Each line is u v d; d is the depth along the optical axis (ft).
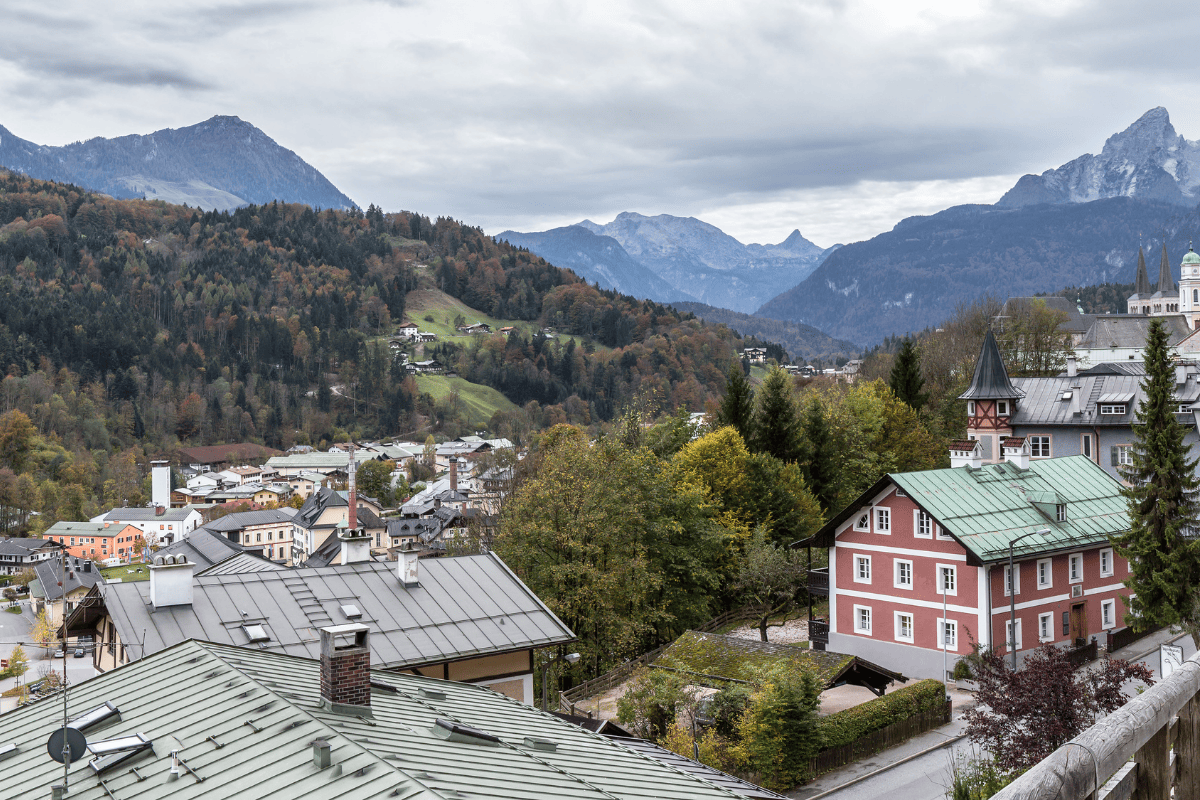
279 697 59.26
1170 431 163.73
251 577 111.45
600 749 65.31
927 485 174.40
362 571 116.26
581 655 183.42
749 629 217.15
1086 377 272.51
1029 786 12.09
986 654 116.37
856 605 183.52
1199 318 613.93
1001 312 401.08
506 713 71.56
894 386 315.58
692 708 135.85
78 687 71.46
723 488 240.73
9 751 61.57
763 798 64.03
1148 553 164.76
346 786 47.06
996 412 271.69
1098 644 179.83
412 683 74.49
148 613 102.89
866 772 129.70
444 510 511.40
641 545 205.57
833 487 265.34
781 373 274.77
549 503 193.36
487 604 112.78
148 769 53.98
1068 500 185.88
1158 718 14.24
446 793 45.73
